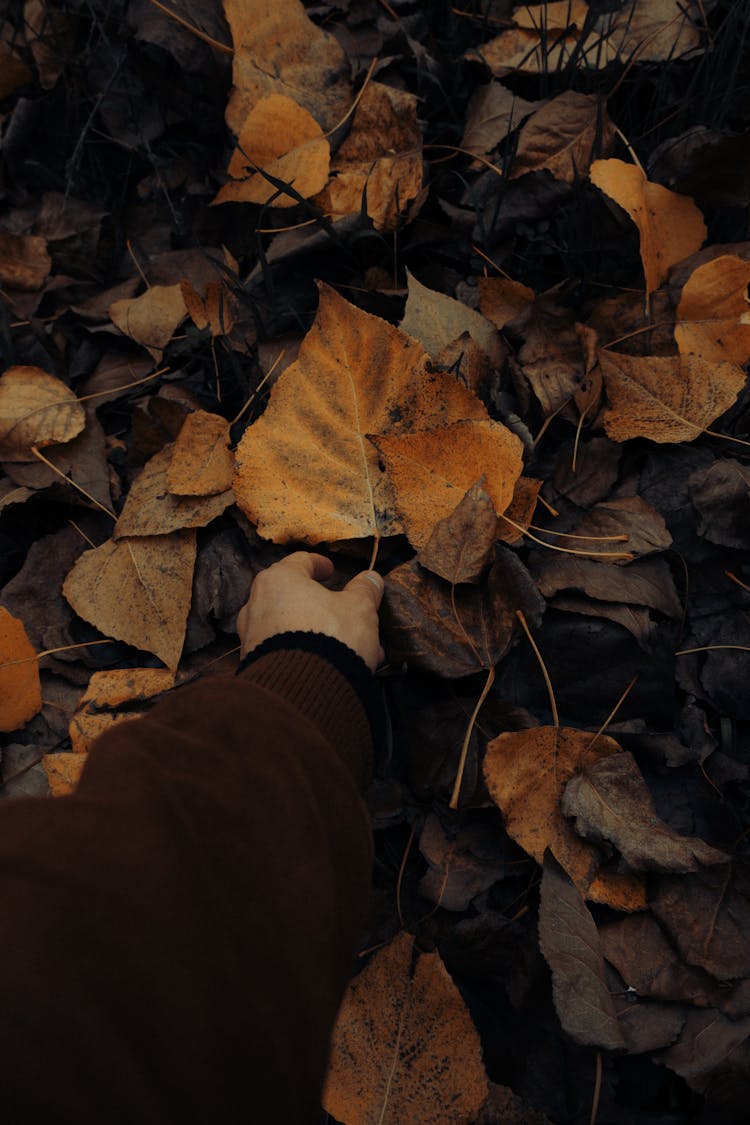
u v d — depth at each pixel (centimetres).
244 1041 49
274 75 97
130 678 85
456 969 78
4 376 92
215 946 50
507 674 83
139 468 92
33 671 84
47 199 104
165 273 100
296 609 74
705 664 83
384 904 80
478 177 97
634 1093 75
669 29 99
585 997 73
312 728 60
